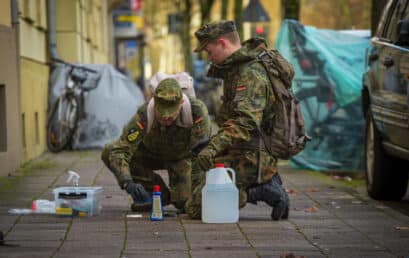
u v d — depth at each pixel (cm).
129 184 1559
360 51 2514
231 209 1527
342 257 1253
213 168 1528
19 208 1689
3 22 2473
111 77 3266
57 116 3098
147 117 1565
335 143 2466
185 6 7431
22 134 2661
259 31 3988
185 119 1555
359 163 2459
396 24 1889
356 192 2039
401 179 1892
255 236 1405
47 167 2552
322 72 2480
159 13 11656
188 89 1582
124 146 1578
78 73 3189
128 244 1331
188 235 1407
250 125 1467
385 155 1886
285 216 1582
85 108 3181
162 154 1627
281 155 1528
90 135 3173
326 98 2470
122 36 8456
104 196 1897
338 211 1703
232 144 1470
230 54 1492
